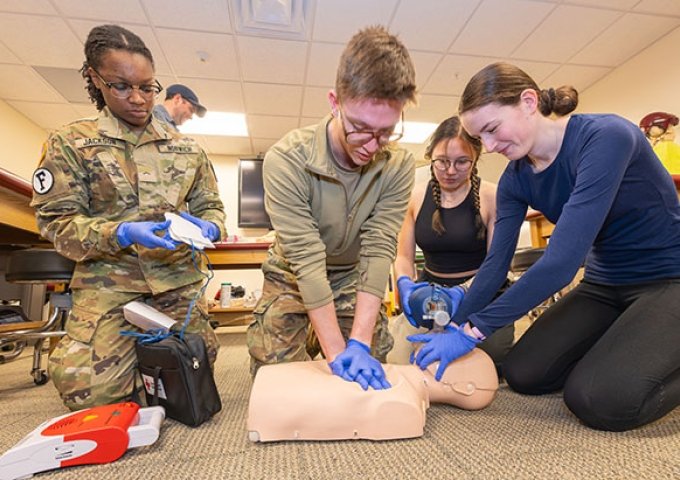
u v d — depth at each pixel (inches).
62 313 59.6
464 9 93.6
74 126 41.0
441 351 34.4
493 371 35.0
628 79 115.6
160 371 33.4
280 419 27.5
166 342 33.4
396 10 93.2
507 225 39.9
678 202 35.4
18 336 55.0
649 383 27.9
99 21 92.7
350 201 36.7
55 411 40.8
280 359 40.6
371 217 38.3
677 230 34.8
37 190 37.7
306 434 27.6
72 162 39.0
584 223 29.3
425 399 32.0
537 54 111.5
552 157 34.4
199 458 25.9
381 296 35.5
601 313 39.3
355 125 27.4
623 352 30.0
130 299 39.9
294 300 41.6
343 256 42.9
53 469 24.8
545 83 126.5
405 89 26.5
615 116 32.9
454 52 109.3
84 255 36.5
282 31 98.1
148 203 42.1
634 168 33.3
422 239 51.9
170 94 96.7
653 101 108.5
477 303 37.4
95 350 36.9
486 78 31.2
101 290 39.0
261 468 24.0
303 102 131.6
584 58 114.0
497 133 31.7
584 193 29.8
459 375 34.2
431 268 53.7
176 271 43.2
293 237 33.7
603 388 28.4
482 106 31.2
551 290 30.0
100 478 23.7
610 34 104.0
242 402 40.9
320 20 95.2
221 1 89.1
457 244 49.9
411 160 39.1
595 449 25.4
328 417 27.4
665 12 96.4
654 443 26.2
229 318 125.6
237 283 164.1
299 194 34.6
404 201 38.3
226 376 56.0
